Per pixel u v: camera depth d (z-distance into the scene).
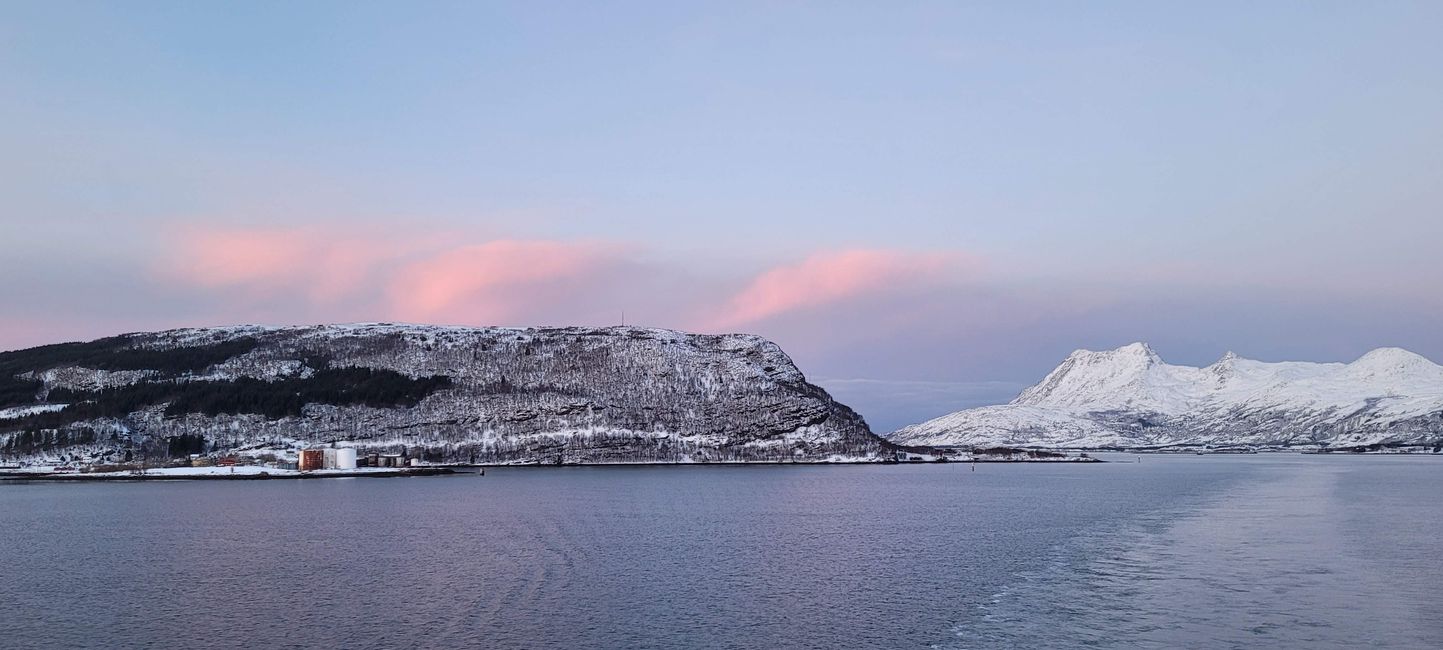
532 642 46.47
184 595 57.59
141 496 142.75
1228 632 48.81
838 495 147.88
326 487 165.50
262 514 109.62
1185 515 111.00
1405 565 69.19
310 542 82.38
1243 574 65.62
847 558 73.75
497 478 197.38
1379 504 126.69
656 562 71.00
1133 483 193.00
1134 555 75.38
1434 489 162.25
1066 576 65.19
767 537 87.06
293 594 57.75
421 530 91.62
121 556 74.19
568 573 65.62
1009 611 53.59
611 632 48.53
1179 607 54.59
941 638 47.66
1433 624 50.34
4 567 68.94
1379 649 45.75
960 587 60.81
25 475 193.50
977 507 124.56
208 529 93.25
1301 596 57.62
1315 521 101.94
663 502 129.25
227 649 45.25
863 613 53.03
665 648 45.59
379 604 54.75
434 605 54.50
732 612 53.12
